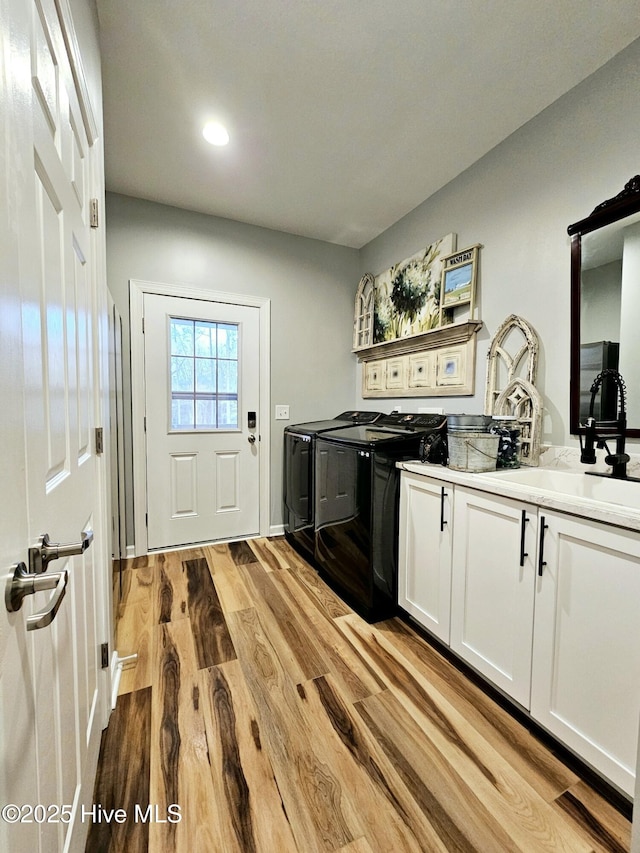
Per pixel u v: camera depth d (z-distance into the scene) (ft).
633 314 4.87
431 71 5.20
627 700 3.29
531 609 4.11
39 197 2.10
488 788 3.55
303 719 4.30
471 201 7.24
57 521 2.40
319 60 5.04
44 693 2.06
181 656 5.37
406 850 3.05
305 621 6.29
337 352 11.12
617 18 4.43
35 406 1.93
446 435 6.29
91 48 3.85
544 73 5.23
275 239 10.05
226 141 6.61
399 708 4.49
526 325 6.10
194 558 8.75
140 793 3.46
